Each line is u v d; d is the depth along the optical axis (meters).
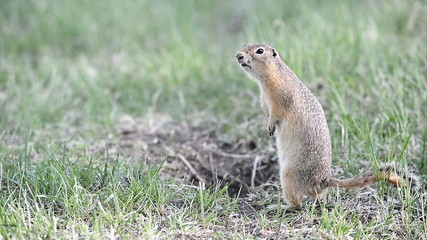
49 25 18.91
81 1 19.98
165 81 15.34
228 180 11.18
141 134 12.84
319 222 8.75
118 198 9.01
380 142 10.91
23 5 19.81
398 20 16.34
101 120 13.50
